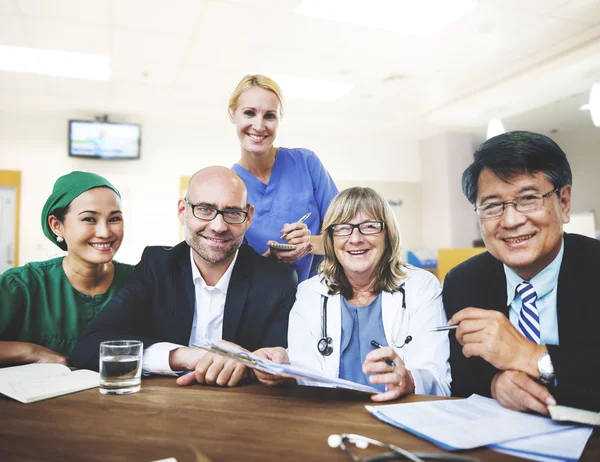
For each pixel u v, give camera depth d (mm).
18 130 6074
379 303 1557
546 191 1167
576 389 901
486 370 1282
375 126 7180
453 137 7559
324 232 1621
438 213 7684
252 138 2061
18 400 993
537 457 695
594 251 1242
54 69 4852
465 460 678
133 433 805
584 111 6547
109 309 1472
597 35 4246
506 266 1356
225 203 1510
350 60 4668
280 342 1589
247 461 685
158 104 5957
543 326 1264
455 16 3861
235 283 1625
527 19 3936
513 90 5336
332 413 922
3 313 1535
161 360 1219
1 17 3734
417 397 1042
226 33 4023
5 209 6012
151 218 6520
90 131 6086
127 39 4125
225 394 1064
